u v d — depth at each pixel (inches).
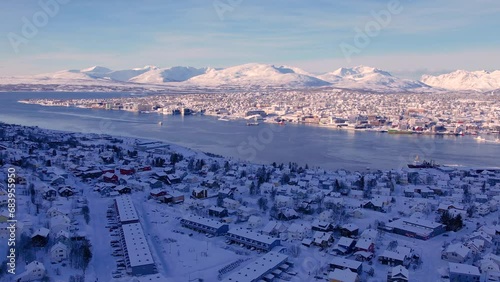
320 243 3730.3
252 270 3134.8
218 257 3499.0
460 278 3164.4
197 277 3149.6
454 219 4249.5
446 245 3811.5
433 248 3777.1
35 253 3329.2
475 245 3713.1
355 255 3516.2
